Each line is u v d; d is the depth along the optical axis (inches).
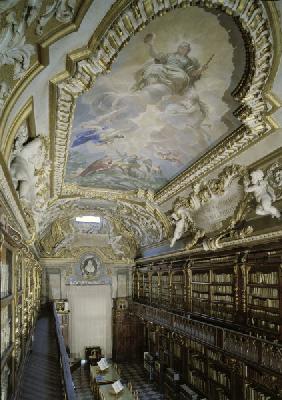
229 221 511.5
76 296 1036.5
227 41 272.5
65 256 1031.0
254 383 424.5
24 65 185.8
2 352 222.5
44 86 248.4
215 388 525.3
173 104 373.4
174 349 715.4
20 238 345.7
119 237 1056.2
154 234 839.7
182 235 682.8
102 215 951.0
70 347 1015.0
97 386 697.0
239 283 484.7
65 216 914.7
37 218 525.7
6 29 145.6
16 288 297.6
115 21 210.8
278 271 404.8
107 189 659.4
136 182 625.3
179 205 620.7
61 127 335.0
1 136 213.9
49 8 163.2
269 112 322.7
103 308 1058.1
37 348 479.2
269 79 283.1
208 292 581.9
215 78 319.3
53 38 190.1
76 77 251.8
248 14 230.7
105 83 326.3
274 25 234.8
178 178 545.6
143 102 368.5
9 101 203.3
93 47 224.8
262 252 437.7
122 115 391.5
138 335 1057.5
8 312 259.0
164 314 708.0
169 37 274.2
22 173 287.1
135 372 912.9
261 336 426.0
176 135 440.8
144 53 290.4
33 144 302.4
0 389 199.6
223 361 501.0
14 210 271.1
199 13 249.3
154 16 221.3
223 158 442.6
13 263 278.1
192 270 650.8
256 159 406.9
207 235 590.6
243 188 454.3
